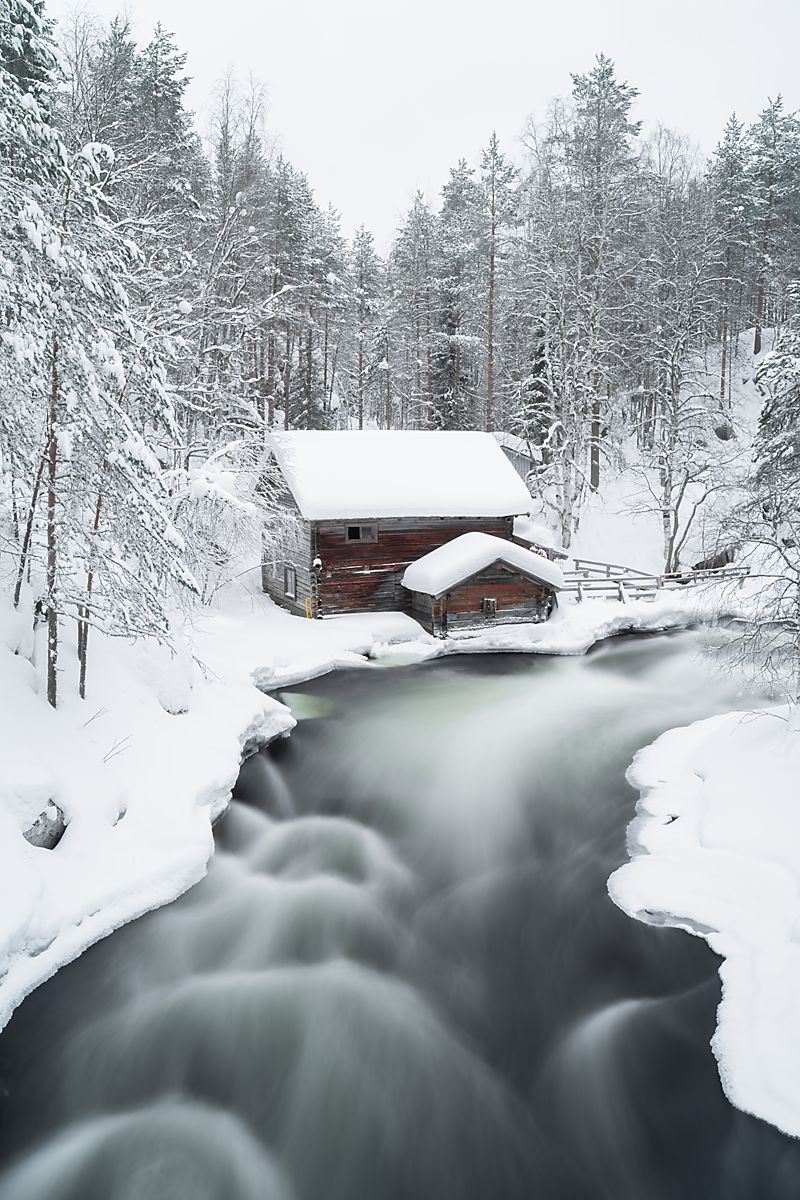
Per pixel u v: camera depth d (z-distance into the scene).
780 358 17.33
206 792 12.09
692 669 22.08
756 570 25.89
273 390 37.47
